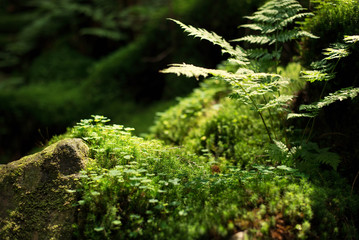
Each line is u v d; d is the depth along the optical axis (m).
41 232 2.53
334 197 2.60
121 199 2.53
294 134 3.68
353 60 3.13
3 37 15.95
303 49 3.70
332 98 2.78
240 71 3.06
